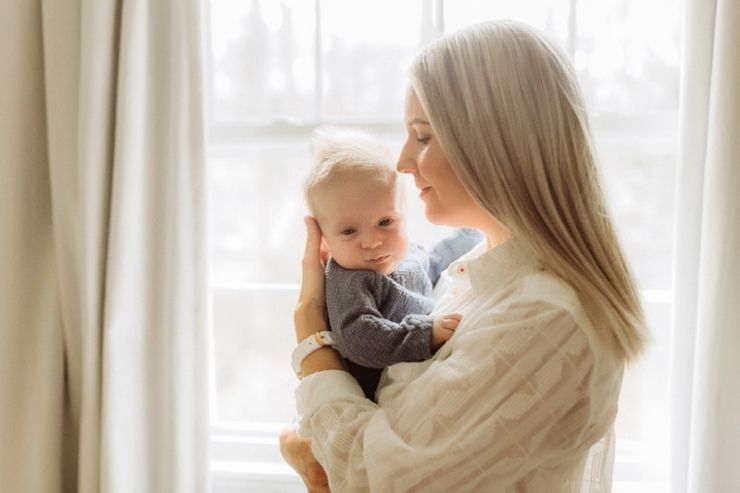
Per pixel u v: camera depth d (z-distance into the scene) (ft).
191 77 4.03
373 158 3.32
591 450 3.43
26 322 4.24
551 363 2.69
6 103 4.12
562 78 2.96
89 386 4.06
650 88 4.50
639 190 4.68
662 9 4.45
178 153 4.02
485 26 3.05
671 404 3.93
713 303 3.59
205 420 4.22
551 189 2.94
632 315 2.99
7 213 4.17
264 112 4.88
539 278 2.90
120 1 4.01
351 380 3.22
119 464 4.04
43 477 4.20
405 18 4.72
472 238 3.92
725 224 3.54
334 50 4.80
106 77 3.96
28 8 4.11
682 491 3.89
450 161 2.99
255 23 4.83
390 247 3.32
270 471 4.83
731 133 3.50
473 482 2.73
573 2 4.49
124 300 4.00
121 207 3.94
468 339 2.85
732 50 3.47
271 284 5.15
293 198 5.33
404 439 2.84
